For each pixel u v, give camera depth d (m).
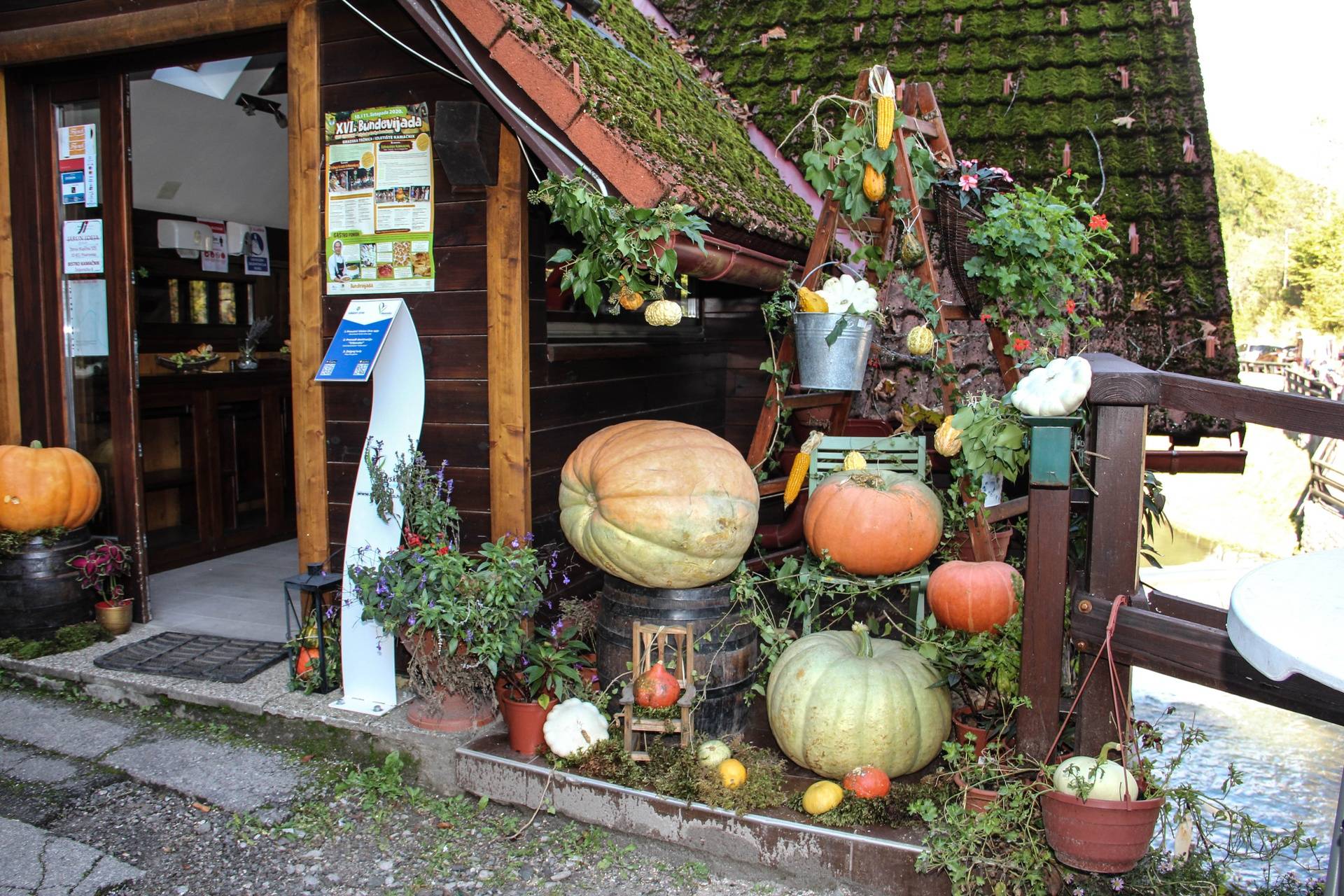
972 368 5.05
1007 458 3.24
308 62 4.51
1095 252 4.98
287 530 7.95
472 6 3.80
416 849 3.60
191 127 6.53
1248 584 1.72
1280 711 5.20
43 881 3.38
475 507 4.38
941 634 3.75
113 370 5.36
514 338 4.19
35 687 4.89
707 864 3.47
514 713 3.85
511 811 3.83
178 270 7.22
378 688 4.30
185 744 4.33
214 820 3.79
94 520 5.61
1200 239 5.68
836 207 4.36
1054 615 3.02
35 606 5.05
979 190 4.68
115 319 5.32
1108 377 2.83
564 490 4.04
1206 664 2.63
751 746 3.85
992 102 6.57
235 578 6.55
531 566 4.00
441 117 3.95
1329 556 1.83
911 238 4.32
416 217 4.38
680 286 3.89
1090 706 2.97
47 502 5.08
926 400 5.36
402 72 4.35
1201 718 5.11
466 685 4.01
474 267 4.29
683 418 6.15
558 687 3.85
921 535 4.03
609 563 3.81
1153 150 6.11
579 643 4.05
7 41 5.19
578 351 4.73
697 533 3.70
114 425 5.39
